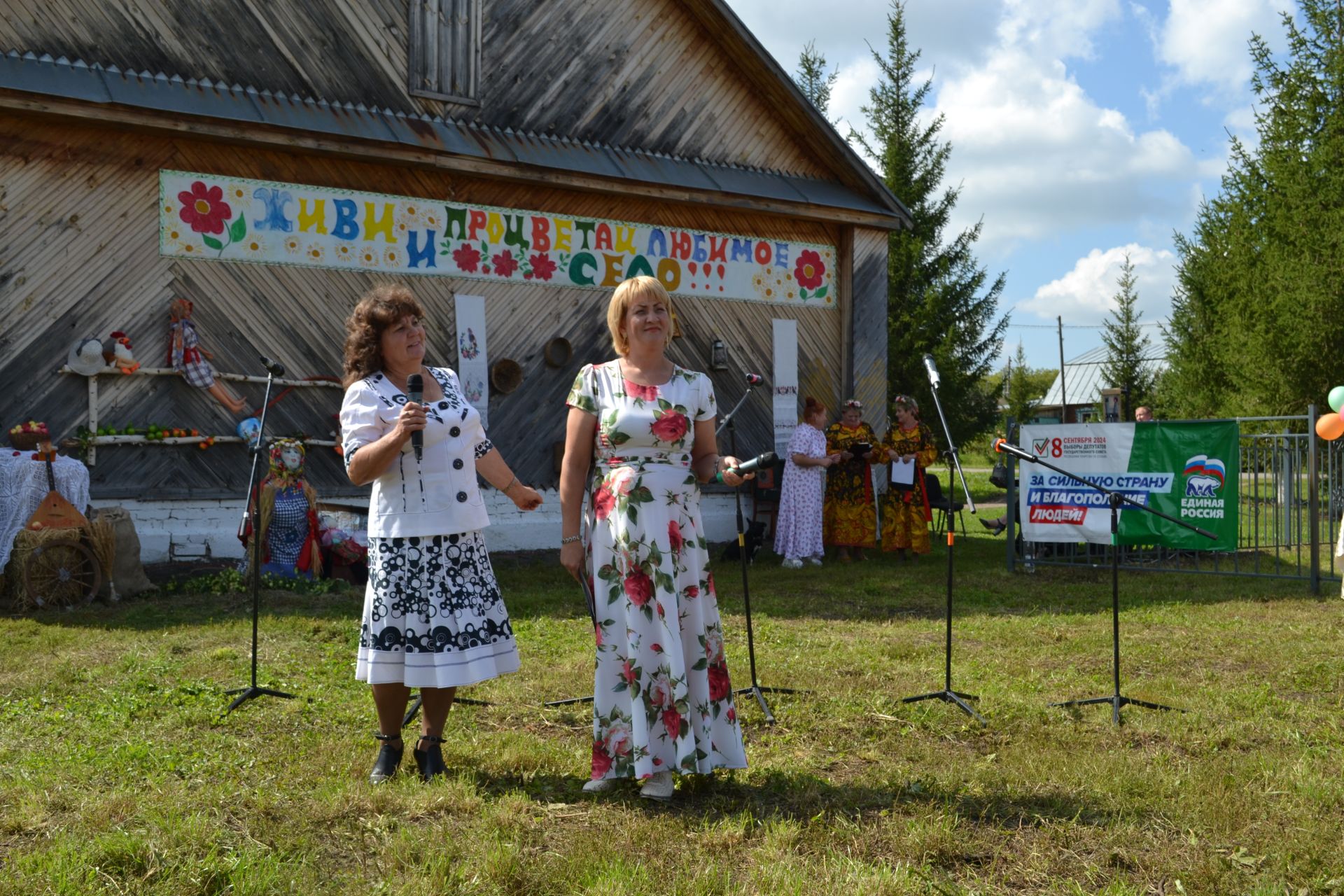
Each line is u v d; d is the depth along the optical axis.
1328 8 25.89
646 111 12.13
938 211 28.69
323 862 3.24
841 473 11.91
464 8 10.96
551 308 11.55
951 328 27.86
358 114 10.26
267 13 9.91
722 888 3.07
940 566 11.47
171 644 6.52
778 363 13.06
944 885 3.14
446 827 3.47
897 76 28.84
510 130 11.23
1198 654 6.70
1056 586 9.86
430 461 3.91
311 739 4.53
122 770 4.03
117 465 9.24
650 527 3.85
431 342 10.84
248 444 9.54
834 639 7.11
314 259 10.19
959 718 5.10
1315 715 5.22
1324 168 25.61
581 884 3.09
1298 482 10.07
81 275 9.12
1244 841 3.52
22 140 8.88
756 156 12.99
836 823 3.63
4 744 4.37
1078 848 3.47
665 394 3.92
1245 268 27.38
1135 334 37.06
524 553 11.28
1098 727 4.98
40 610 7.71
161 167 9.47
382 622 3.89
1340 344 25.02
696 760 3.84
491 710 5.08
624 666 3.89
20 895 2.87
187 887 2.96
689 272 12.46
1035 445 10.53
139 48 9.29
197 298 9.62
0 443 8.77
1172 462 10.00
